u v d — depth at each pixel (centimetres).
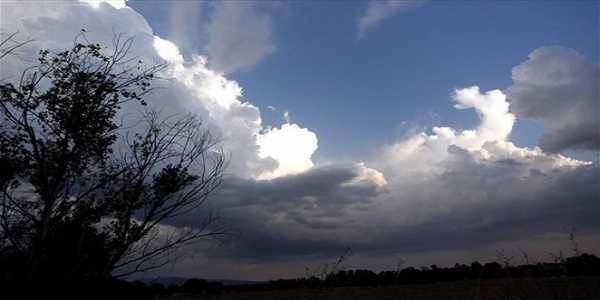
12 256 928
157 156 1052
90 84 997
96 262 978
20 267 924
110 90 1010
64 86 986
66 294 944
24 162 938
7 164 923
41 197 965
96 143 995
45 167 940
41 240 909
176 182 1039
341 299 1554
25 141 945
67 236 971
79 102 985
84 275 964
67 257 962
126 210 1004
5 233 912
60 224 972
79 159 993
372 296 1800
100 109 1000
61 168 961
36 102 969
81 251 970
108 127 1014
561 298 1185
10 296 883
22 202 947
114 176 1010
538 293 1215
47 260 949
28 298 900
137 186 1012
